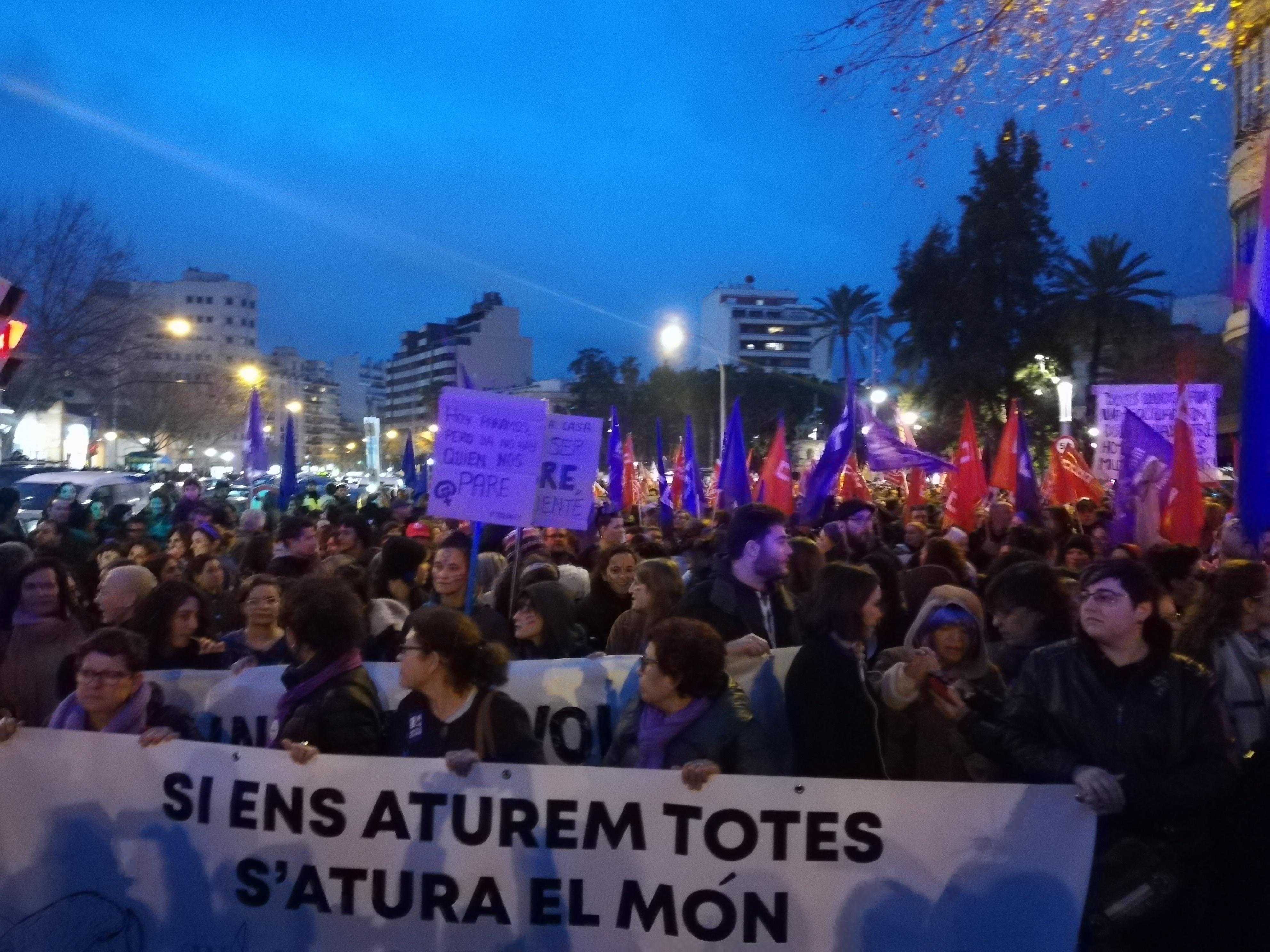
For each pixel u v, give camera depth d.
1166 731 3.72
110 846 4.29
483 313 148.12
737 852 4.00
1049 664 3.92
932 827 3.92
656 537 12.80
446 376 148.12
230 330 166.00
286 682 4.44
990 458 30.81
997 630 6.23
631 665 5.18
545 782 4.08
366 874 4.17
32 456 37.94
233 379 67.31
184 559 10.20
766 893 4.00
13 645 5.71
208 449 83.00
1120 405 13.14
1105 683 3.81
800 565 6.70
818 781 3.97
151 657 5.48
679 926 4.03
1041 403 45.66
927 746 4.51
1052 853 3.84
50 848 4.31
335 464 166.12
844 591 4.20
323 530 11.67
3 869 4.32
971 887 3.89
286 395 169.62
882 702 4.34
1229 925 3.97
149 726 4.51
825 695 4.17
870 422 14.44
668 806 4.03
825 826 3.97
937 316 46.06
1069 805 3.83
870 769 4.15
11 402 33.81
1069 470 16.75
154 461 59.12
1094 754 3.78
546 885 4.09
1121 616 3.73
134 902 4.29
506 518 6.03
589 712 5.17
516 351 149.50
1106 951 3.78
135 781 4.30
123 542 10.65
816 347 147.88
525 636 5.88
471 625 4.23
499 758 4.18
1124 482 10.64
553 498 6.59
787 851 3.98
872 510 9.06
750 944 4.00
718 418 76.88
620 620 6.07
